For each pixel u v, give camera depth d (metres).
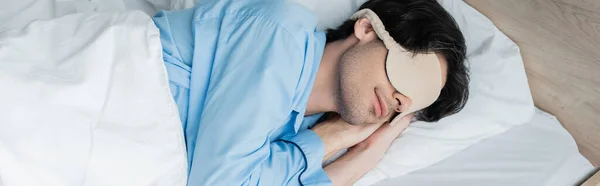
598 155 1.32
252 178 0.99
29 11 1.13
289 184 1.06
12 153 0.79
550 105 1.36
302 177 1.07
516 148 1.28
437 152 1.22
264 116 0.97
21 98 0.83
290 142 1.11
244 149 0.96
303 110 1.10
